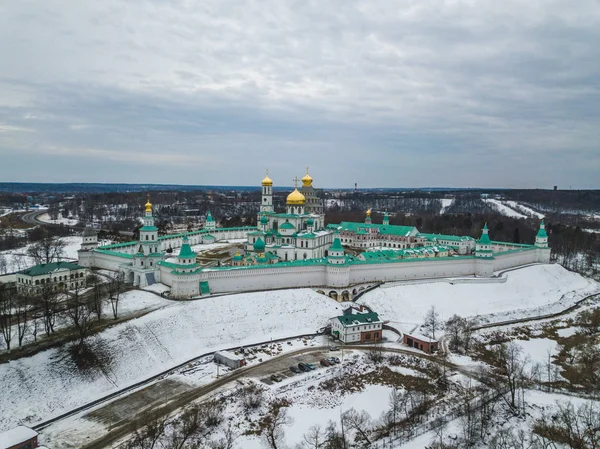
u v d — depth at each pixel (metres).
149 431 89.44
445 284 199.88
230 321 148.38
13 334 120.31
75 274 167.62
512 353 134.88
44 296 134.00
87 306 136.00
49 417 97.44
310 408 104.81
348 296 184.50
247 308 156.12
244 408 101.94
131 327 131.00
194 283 158.75
